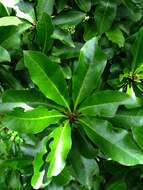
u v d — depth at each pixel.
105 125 0.37
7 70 0.43
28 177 0.45
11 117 0.36
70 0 0.45
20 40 0.41
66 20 0.44
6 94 0.37
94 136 0.37
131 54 0.44
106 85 0.45
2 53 0.38
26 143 0.44
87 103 0.37
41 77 0.36
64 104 0.38
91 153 0.39
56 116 0.38
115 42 0.43
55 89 0.37
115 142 0.37
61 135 0.37
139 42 0.41
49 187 0.42
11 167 0.44
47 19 0.40
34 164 0.36
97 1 0.44
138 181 0.46
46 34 0.41
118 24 0.46
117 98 0.36
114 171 0.46
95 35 0.44
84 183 0.39
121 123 0.39
